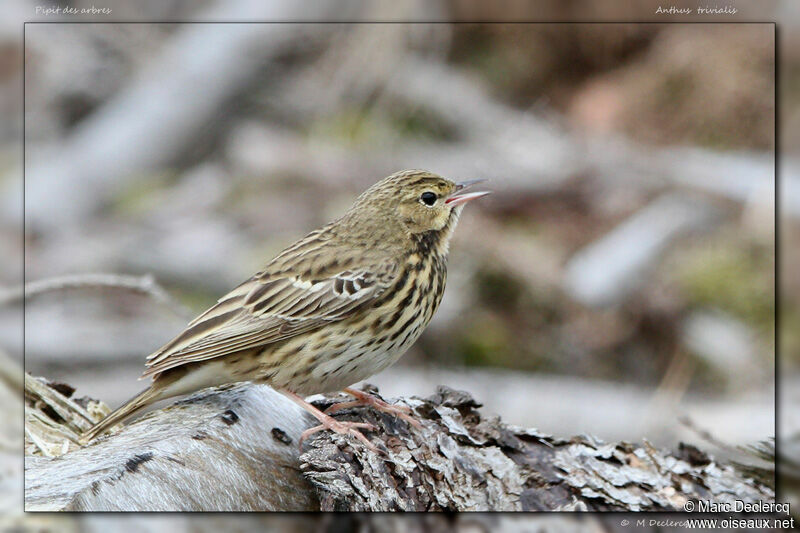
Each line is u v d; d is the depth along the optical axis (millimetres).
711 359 14336
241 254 15617
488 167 16344
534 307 14906
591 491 7637
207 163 17547
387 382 13773
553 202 16109
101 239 15898
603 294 14898
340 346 8445
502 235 15555
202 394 7965
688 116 16703
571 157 16438
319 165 16844
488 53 17797
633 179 16219
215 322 8242
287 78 17875
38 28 17984
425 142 17156
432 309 9102
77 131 17750
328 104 17641
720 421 12727
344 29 17875
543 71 17547
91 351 14000
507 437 7797
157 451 6879
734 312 14906
